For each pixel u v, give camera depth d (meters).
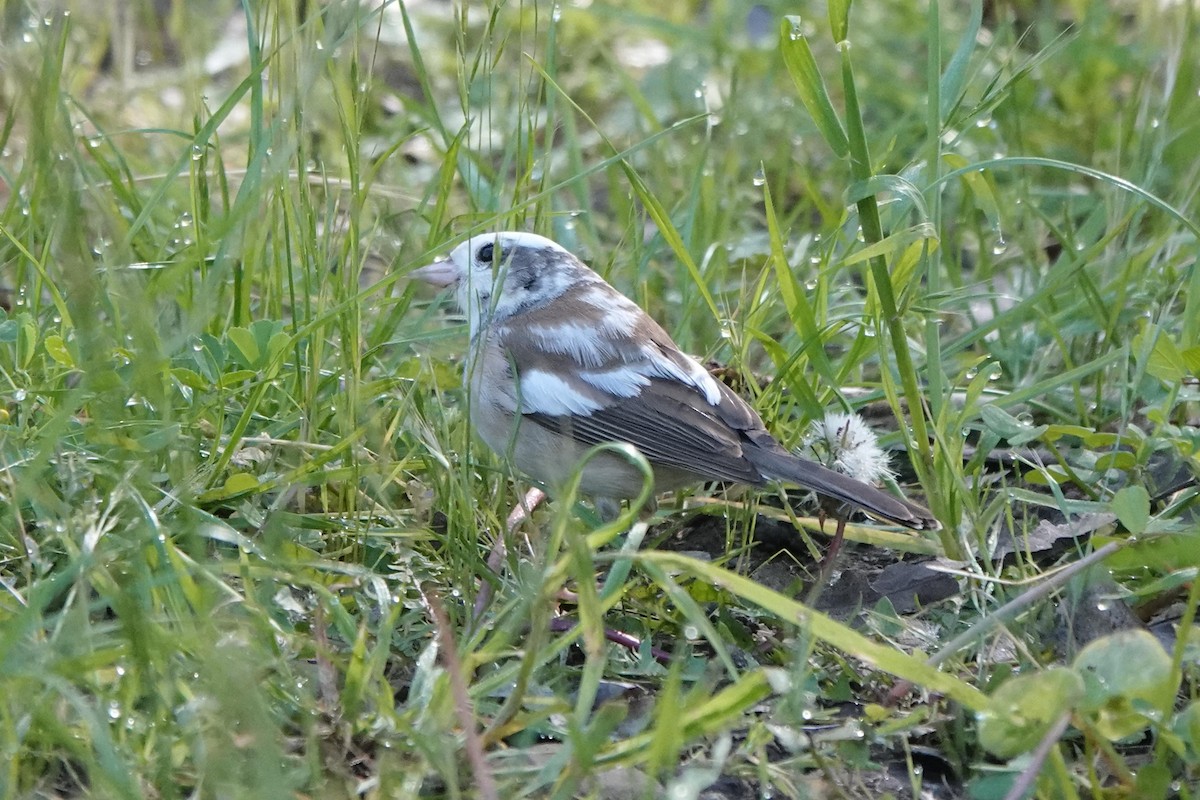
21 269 9.88
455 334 10.52
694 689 6.08
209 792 5.90
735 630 8.08
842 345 11.76
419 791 6.32
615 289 11.04
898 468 10.51
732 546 9.54
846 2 8.56
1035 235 12.55
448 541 8.02
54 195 6.92
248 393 9.20
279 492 8.83
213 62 16.03
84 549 6.69
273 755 5.56
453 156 10.28
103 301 8.94
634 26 17.41
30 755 6.30
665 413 9.32
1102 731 6.33
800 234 13.81
